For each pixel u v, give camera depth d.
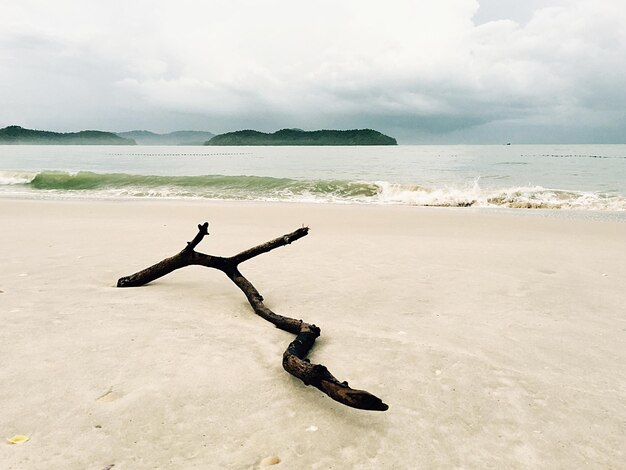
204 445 2.16
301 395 2.65
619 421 2.48
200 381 2.76
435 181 25.92
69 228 9.80
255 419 2.39
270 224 10.99
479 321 4.07
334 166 43.44
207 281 5.40
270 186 22.39
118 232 9.29
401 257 7.00
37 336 3.37
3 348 3.13
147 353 3.13
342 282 5.45
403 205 16.25
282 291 5.03
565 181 25.41
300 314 4.23
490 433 2.34
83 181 24.88
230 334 3.57
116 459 2.03
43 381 2.69
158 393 2.59
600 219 12.45
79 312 3.97
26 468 1.94
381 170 36.78
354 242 8.38
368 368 3.03
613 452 2.21
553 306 4.55
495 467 2.08
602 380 2.96
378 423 2.40
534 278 5.71
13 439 2.14
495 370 3.04
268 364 3.04
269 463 2.05
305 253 7.29
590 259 6.93
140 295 4.64
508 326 3.95
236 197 19.58
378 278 5.65
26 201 16.28
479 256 7.11
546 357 3.30
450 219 12.14
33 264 6.05
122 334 3.47
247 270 6.05
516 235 9.45
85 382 2.69
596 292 5.08
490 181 25.84
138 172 35.06
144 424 2.30
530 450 2.21
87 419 2.32
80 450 2.08
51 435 2.18
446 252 7.43
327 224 11.11
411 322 4.03
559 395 2.74
